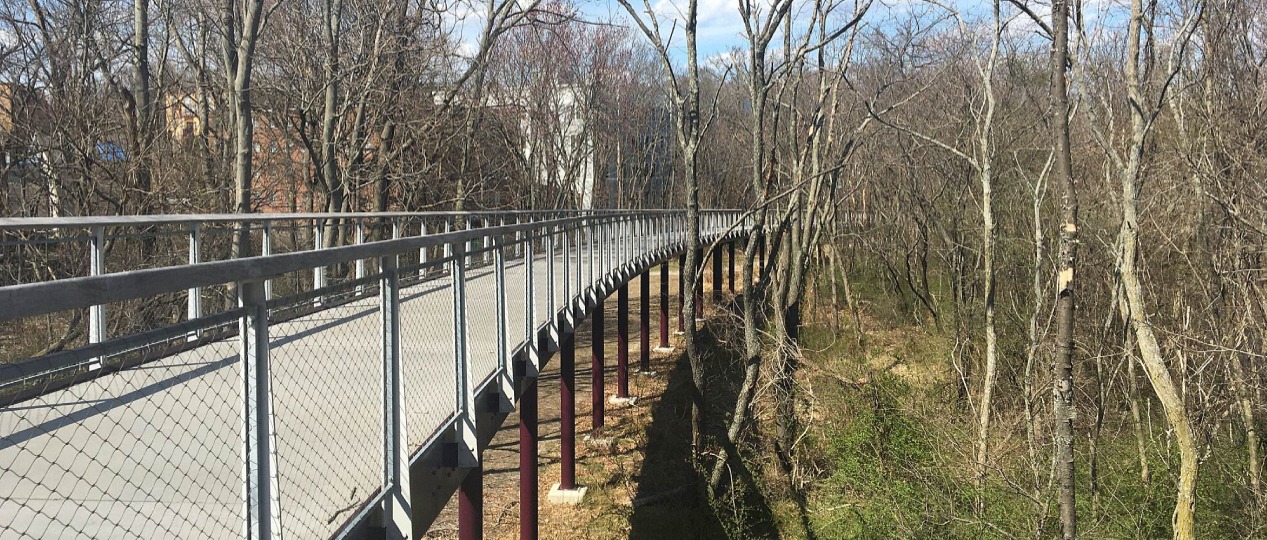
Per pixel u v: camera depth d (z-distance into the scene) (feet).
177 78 72.64
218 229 32.96
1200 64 40.27
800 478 45.34
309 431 14.19
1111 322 42.91
